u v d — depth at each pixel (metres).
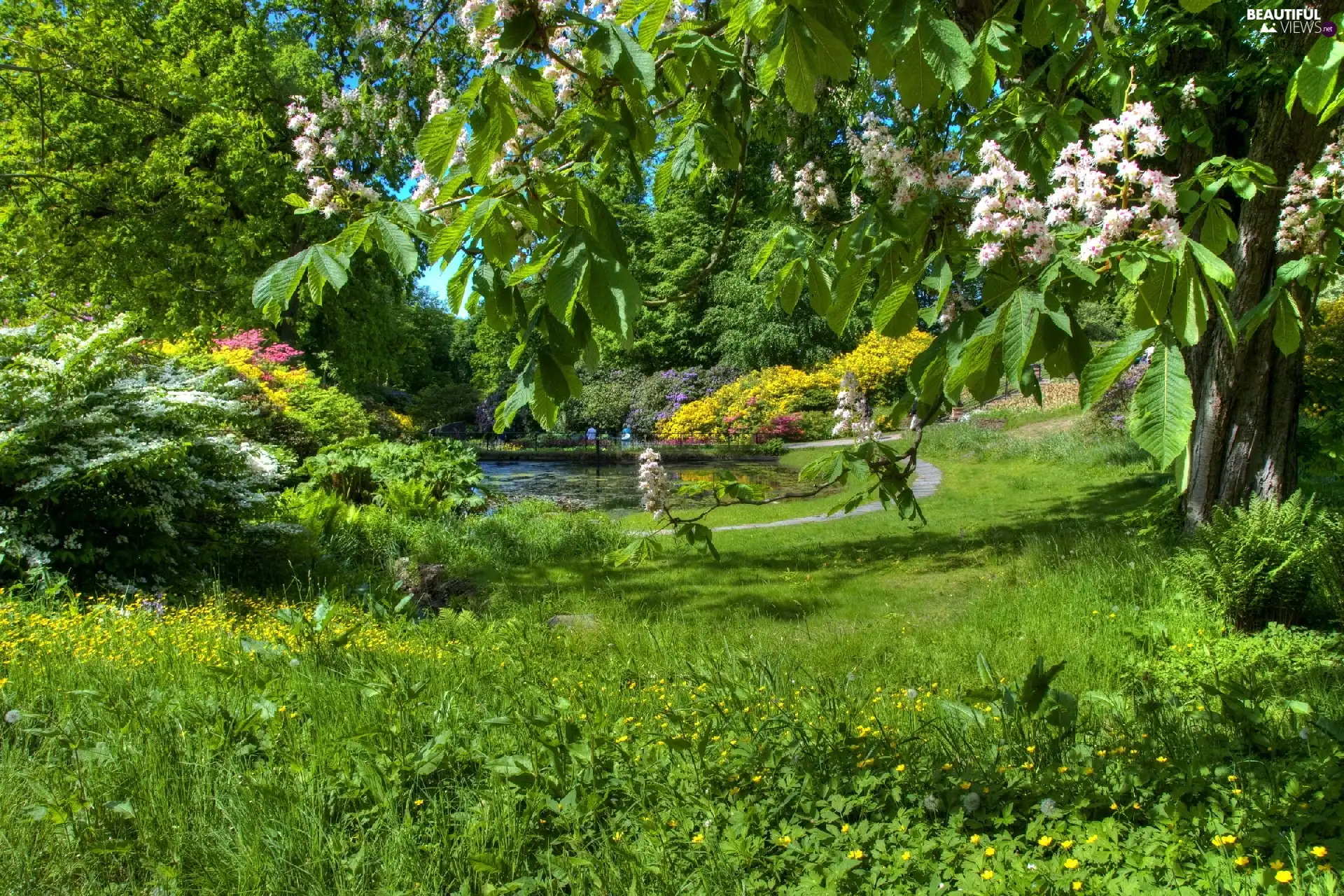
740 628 6.50
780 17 1.68
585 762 2.87
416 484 11.72
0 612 4.82
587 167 2.04
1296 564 5.15
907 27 1.45
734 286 28.36
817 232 2.44
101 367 6.68
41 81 13.12
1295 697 3.82
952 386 1.56
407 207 1.67
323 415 15.33
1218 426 6.46
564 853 2.46
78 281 14.45
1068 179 1.60
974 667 5.09
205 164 19.89
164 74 14.27
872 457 2.43
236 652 4.36
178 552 6.93
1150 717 3.29
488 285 1.75
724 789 2.84
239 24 21.84
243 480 7.63
